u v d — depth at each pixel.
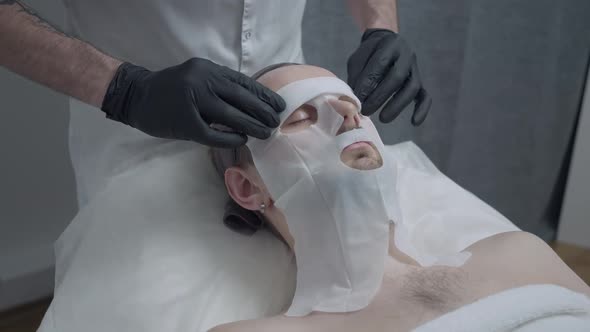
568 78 2.31
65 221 1.79
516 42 2.13
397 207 0.92
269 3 1.10
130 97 0.87
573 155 2.28
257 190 0.97
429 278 0.91
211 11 1.05
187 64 0.87
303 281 0.90
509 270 0.94
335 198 0.86
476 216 1.19
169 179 1.07
